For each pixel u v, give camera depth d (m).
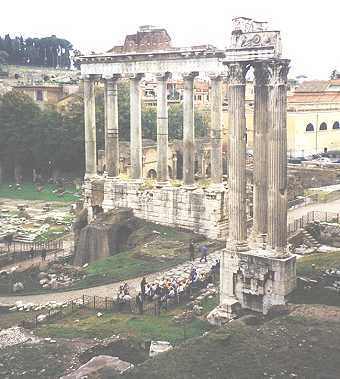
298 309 34.25
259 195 39.91
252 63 38.03
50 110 134.50
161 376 27.38
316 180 92.50
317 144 128.25
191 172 65.56
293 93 148.00
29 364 31.31
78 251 68.50
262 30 37.12
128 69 68.56
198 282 47.06
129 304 45.25
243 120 38.72
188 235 63.81
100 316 43.09
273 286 37.78
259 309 38.41
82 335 37.72
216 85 62.22
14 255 72.88
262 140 39.34
